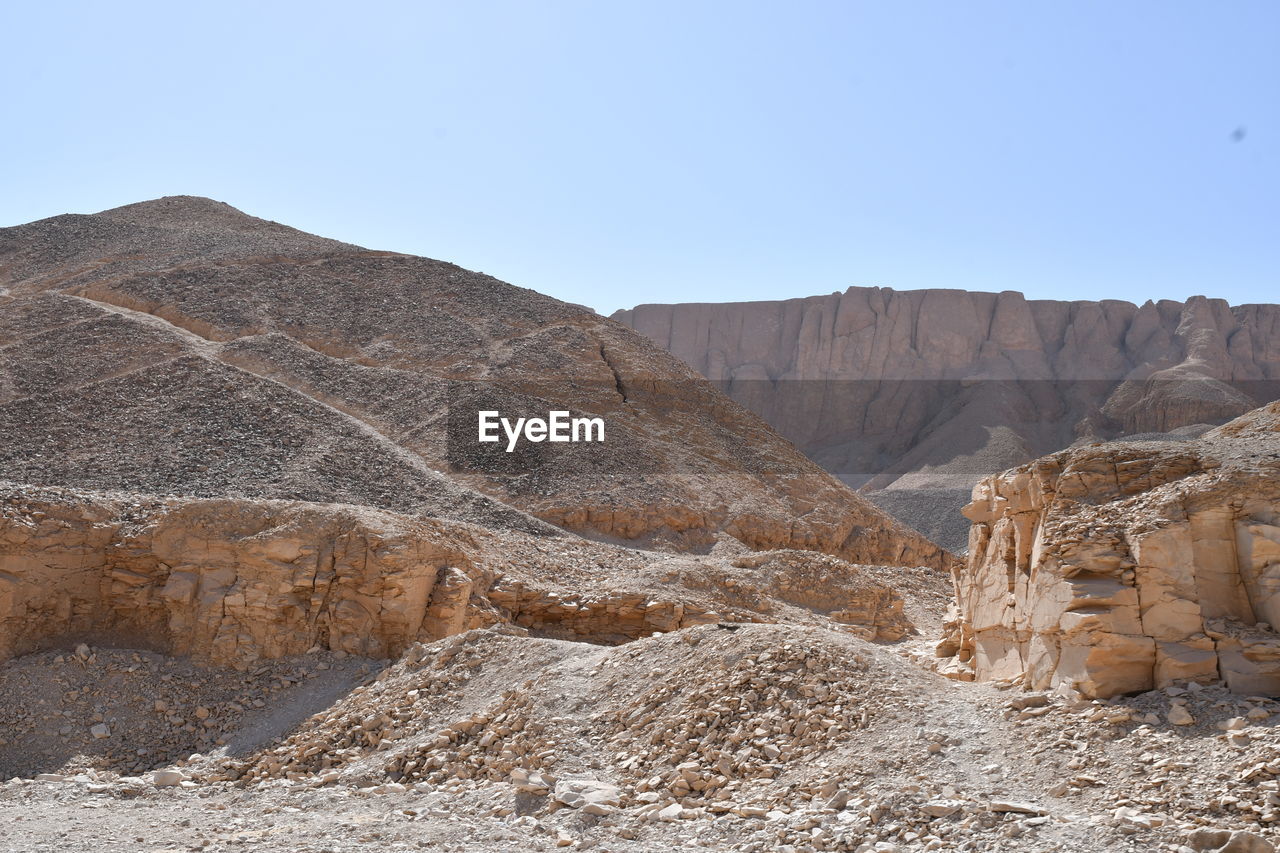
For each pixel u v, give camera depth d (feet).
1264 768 32.40
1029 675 43.65
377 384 155.12
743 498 153.89
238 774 50.08
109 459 121.39
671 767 41.68
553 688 49.44
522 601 81.61
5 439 127.65
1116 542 42.34
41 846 35.14
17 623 62.13
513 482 136.56
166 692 59.16
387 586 66.69
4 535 63.16
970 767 37.52
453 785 43.80
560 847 35.42
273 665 62.54
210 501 70.23
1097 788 34.65
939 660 62.08
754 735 42.11
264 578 65.87
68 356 150.30
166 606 64.85
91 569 65.87
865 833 33.86
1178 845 30.22
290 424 135.23
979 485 58.08
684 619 83.82
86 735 54.80
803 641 47.29
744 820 36.63
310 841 35.91
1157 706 37.81
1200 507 41.37
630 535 133.59
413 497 123.85
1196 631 39.63
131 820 39.88
